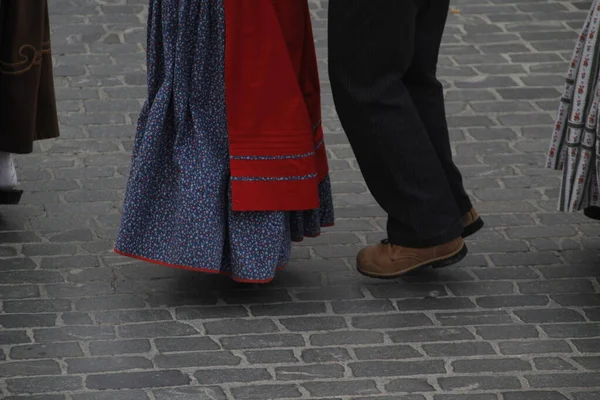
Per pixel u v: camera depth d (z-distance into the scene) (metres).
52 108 9.82
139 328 8.45
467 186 10.90
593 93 8.72
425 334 8.45
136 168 8.51
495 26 14.75
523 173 11.19
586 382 7.87
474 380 7.88
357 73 8.34
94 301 8.79
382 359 8.12
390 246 9.11
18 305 8.70
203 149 8.46
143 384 7.74
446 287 9.13
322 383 7.81
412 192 8.70
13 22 9.12
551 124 12.24
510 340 8.39
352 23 8.19
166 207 8.61
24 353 8.07
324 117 12.27
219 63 8.31
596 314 8.77
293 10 8.35
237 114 8.35
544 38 14.45
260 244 8.61
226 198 8.58
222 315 8.66
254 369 7.96
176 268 9.32
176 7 8.26
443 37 14.38
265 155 8.42
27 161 11.06
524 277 9.31
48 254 9.47
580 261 9.58
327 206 9.15
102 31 14.10
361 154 8.67
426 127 9.04
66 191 10.54
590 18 8.70
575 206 9.05
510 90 13.01
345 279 9.24
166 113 8.44
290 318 8.64
